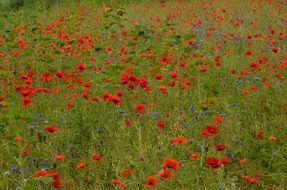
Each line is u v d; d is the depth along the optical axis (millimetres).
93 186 4230
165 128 5184
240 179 4293
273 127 5230
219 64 6832
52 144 4859
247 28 11352
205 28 11312
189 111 5465
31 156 4426
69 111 5570
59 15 15820
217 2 16250
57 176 3650
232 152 4543
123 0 19172
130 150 4633
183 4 16812
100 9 16641
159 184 3812
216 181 4074
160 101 6035
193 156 3955
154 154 4336
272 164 4375
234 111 5547
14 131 4441
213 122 5027
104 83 6223
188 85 5887
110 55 8312
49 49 9039
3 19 14820
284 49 8617
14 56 8430
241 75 6789
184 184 3969
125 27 12031
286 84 6379
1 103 5109
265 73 6996
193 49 8492
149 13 14906
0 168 4211
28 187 3605
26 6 19375
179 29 11219
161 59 6688
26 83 5645
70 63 8195
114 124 5273
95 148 4848
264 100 5984
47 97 6250
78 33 11516
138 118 5004
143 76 6238
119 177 4035
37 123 4965
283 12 13945
